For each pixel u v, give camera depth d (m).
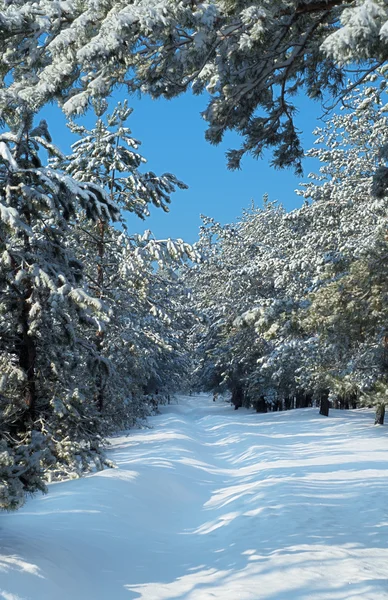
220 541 9.30
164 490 13.66
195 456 21.33
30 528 8.55
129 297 22.50
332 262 24.55
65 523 9.34
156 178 22.47
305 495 12.41
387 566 7.46
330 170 30.70
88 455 13.56
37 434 9.63
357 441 26.67
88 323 12.98
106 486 12.13
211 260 46.97
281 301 24.23
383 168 11.06
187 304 42.94
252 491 13.27
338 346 23.64
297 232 33.19
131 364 25.77
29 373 12.52
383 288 20.84
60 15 6.27
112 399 23.34
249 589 6.55
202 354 55.47
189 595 6.56
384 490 12.98
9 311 12.38
